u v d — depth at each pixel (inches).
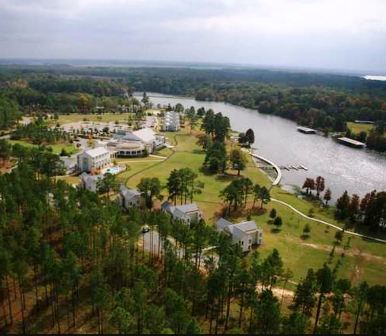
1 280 3508.9
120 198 6033.5
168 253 3870.6
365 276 4512.8
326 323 3171.8
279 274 3786.9
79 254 3927.2
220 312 3614.7
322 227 5807.1
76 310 3518.7
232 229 4899.1
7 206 4576.8
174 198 6481.3
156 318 2930.6
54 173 7480.3
